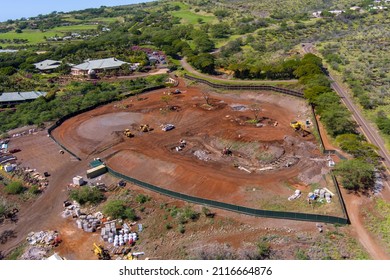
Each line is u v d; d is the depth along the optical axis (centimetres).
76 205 5134
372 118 7412
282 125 7450
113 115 8825
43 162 6525
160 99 9838
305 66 9838
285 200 4878
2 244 4462
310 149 6272
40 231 4641
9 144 7450
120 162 6394
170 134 7400
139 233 4459
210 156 6306
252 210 4556
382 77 9681
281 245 4019
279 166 5778
